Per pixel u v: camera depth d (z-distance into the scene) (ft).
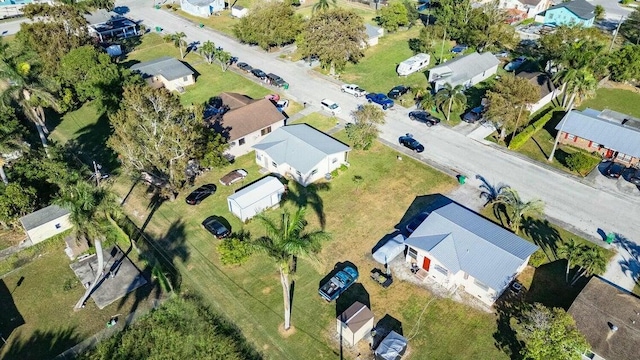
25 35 226.99
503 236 138.21
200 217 162.50
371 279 137.28
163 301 131.95
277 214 162.30
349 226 156.66
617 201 165.99
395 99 233.76
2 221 154.81
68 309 130.21
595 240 149.59
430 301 130.62
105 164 190.39
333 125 212.23
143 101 153.38
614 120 200.23
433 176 179.93
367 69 266.77
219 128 190.90
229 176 179.11
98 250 127.65
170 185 166.50
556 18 317.22
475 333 121.60
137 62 275.59
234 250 142.41
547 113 214.28
